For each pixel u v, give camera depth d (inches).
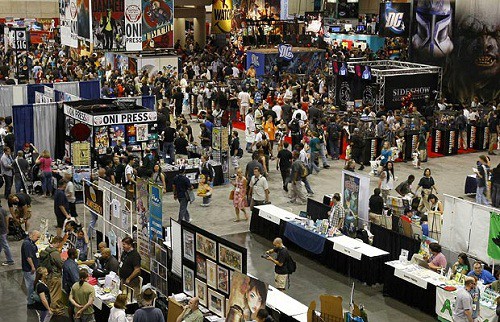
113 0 1657.2
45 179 916.0
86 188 711.1
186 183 795.4
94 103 1031.6
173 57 1627.7
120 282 569.3
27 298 621.9
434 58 1432.1
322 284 668.7
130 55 1640.0
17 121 1008.2
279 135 1117.7
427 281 602.2
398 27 1536.7
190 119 1391.5
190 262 572.7
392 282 637.3
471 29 1373.0
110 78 1512.1
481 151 1208.8
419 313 609.0
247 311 498.9
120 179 852.6
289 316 525.0
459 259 611.2
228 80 1561.3
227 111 1203.2
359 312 500.7
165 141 1026.1
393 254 681.6
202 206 893.2
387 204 785.6
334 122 1130.7
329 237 704.4
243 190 831.1
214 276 544.7
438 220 714.8
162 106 1211.9
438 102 1333.7
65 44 1876.2
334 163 1095.6
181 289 588.7
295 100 1392.7
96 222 713.6
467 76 1389.0
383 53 1786.4
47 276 572.7
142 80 1443.2
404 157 1120.8
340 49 1882.4
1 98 1129.4
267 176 1015.6
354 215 715.4
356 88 1369.3
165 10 1695.4
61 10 1891.0
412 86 1341.0
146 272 615.8
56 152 1043.9
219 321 526.0
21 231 777.6
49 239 695.7
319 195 918.4
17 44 1569.9
